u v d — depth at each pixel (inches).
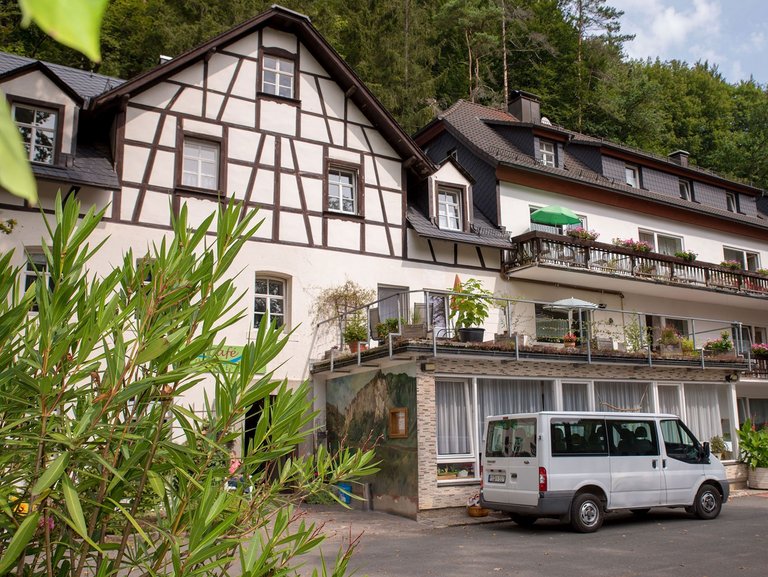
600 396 598.9
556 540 388.5
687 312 898.7
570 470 411.5
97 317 82.5
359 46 1103.0
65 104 529.3
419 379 486.6
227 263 91.1
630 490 432.1
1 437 79.4
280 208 612.1
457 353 498.3
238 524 98.2
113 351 82.7
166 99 576.1
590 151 907.4
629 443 441.1
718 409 682.2
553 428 413.1
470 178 730.8
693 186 1001.5
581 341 612.7
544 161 856.9
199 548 78.5
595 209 839.1
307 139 638.5
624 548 362.0
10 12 837.8
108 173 536.7
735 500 584.7
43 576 85.7
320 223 630.5
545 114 1360.7
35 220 499.8
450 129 839.7
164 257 86.4
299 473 114.4
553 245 722.8
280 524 94.4
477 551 357.4
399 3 1154.7
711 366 653.3
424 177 701.3
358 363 522.9
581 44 1430.9
